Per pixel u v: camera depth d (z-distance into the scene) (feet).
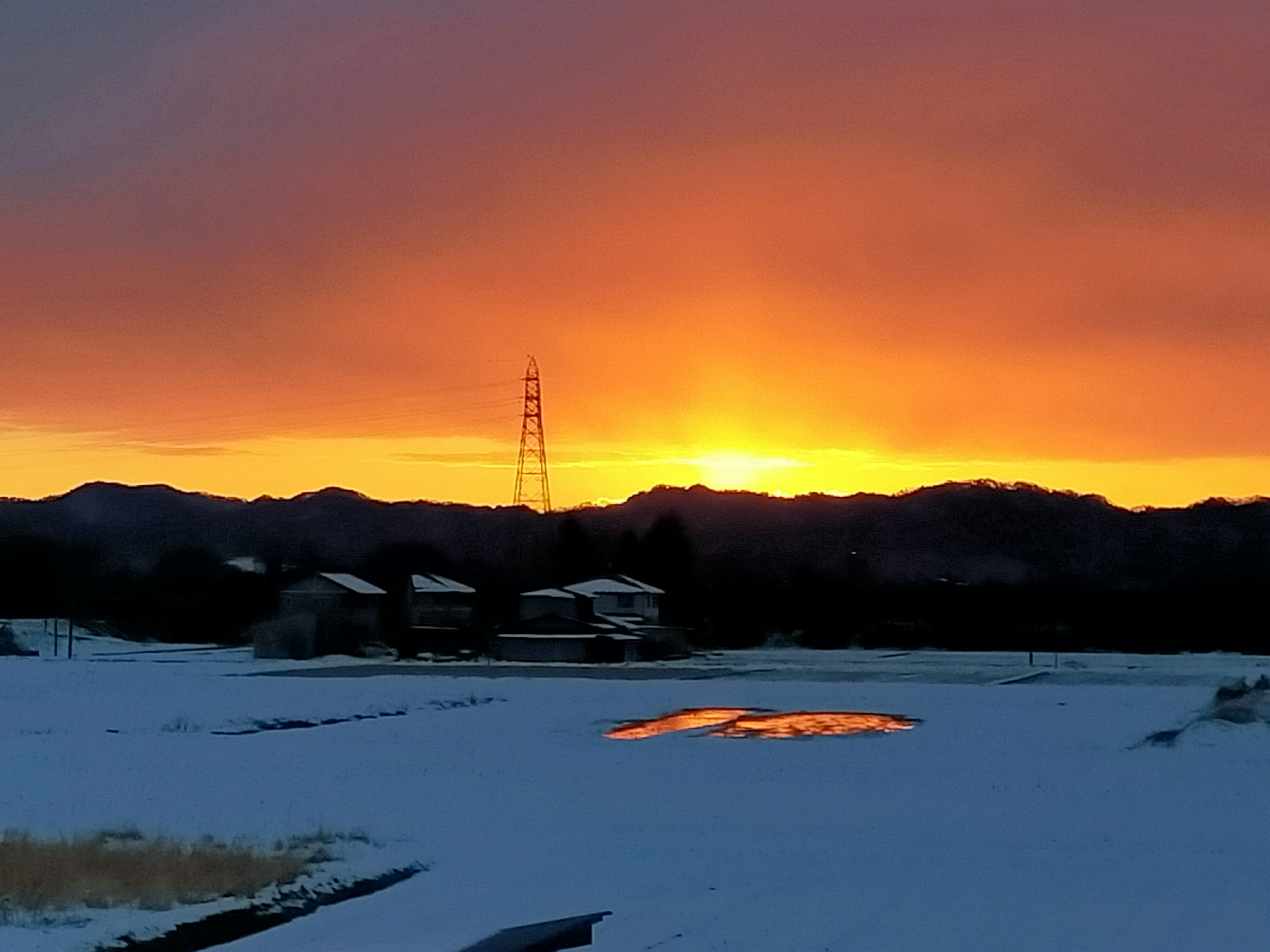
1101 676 283.38
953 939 65.82
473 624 374.22
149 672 288.30
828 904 74.38
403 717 195.21
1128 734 170.30
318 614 356.38
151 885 73.26
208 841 89.40
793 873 84.12
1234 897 77.05
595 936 65.82
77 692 231.09
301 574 400.67
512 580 436.35
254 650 346.33
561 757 146.30
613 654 343.87
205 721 181.68
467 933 66.44
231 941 64.44
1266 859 89.61
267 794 116.88
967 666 324.19
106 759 140.26
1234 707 177.99
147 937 64.08
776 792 120.88
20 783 121.49
